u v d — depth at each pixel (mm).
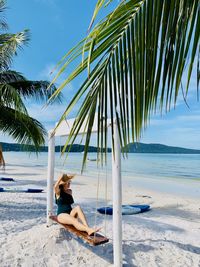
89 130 1773
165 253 5172
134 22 1597
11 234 5828
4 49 8414
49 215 5941
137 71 1637
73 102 1625
